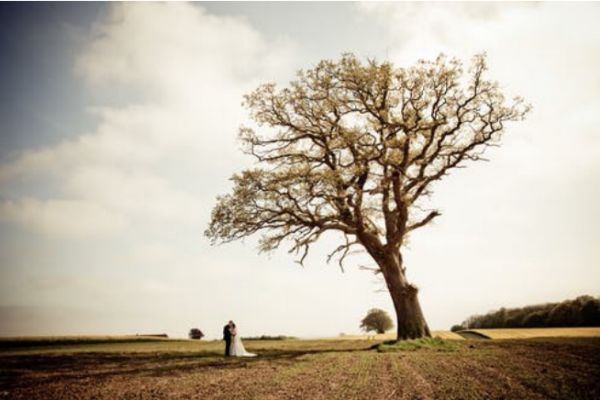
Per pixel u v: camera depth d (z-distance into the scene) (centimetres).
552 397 1002
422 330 2894
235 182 2827
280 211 2900
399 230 3008
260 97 3055
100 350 3450
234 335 2614
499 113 2958
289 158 3092
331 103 3000
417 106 3009
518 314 5938
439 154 3106
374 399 1059
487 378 1320
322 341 4681
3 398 1205
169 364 2094
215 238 2838
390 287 3008
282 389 1240
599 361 1659
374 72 2845
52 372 1822
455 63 2909
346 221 3028
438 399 1032
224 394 1186
